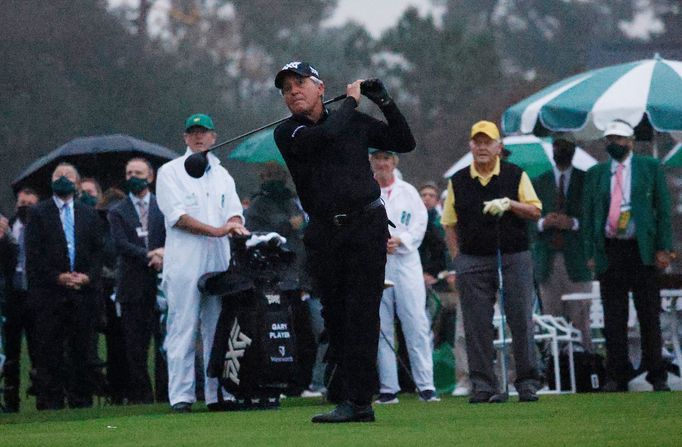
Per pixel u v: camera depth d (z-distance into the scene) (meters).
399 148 26.73
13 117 130.88
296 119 26.73
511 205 35.41
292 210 41.25
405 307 38.66
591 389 41.22
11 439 25.75
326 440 23.41
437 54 167.88
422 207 39.25
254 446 22.64
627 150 40.94
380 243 26.30
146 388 43.16
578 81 44.19
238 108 164.75
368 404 27.08
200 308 36.25
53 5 140.12
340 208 26.20
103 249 44.34
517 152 51.94
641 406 31.34
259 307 34.81
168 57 156.12
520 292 35.66
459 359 43.47
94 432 27.02
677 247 150.50
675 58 103.19
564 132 47.56
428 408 33.22
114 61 143.00
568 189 44.50
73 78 140.00
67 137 133.62
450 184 36.25
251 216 40.97
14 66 132.88
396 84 171.50
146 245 43.00
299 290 42.28
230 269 34.97
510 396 38.94
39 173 51.56
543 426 25.70
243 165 127.88
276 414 31.92
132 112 141.38
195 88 152.75
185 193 36.16
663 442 22.06
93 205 47.41
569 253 44.19
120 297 42.88
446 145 152.50
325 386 39.06
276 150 43.97
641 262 40.56
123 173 51.94
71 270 42.84
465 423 26.92
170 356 36.12
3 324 43.91
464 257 36.00
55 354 42.75
